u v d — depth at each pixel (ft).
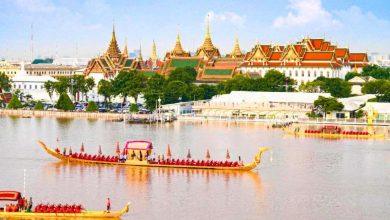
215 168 566.77
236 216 420.77
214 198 465.47
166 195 471.62
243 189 493.77
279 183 516.73
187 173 550.36
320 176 546.67
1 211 411.75
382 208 444.14
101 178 526.57
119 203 448.65
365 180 531.91
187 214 423.23
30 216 409.69
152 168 570.46
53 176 533.96
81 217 410.72
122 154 597.52
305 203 454.81
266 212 431.02
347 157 645.51
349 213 431.02
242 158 637.71
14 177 530.27
